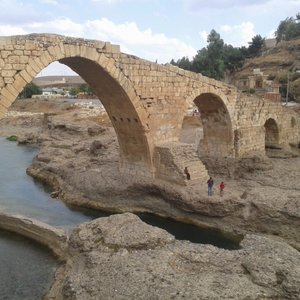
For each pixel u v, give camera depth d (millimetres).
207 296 10984
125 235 14766
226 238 21672
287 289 11352
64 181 30672
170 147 25547
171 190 24266
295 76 74312
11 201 28172
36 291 15906
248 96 34750
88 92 123625
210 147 35156
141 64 24609
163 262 13211
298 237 19578
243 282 11836
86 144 42375
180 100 27859
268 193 22797
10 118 83875
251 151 34781
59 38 19906
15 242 20672
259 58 95750
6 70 17984
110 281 12227
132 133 26688
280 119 39906
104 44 22156
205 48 95375
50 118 68312
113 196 26344
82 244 14898
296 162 32312
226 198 22453
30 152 51281
